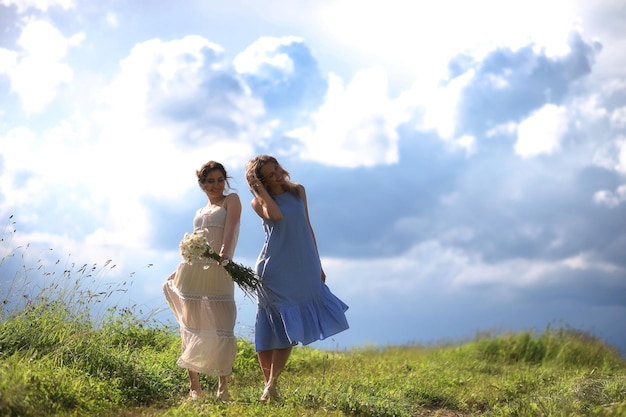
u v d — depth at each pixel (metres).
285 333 7.57
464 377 11.08
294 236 7.63
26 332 8.34
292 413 6.80
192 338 7.43
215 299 7.40
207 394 7.46
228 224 7.42
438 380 10.27
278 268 7.57
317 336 7.54
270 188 7.73
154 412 6.68
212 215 7.49
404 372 11.09
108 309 10.28
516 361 16.02
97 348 8.27
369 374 10.33
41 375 6.72
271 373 7.60
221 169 7.59
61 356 7.83
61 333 8.60
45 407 6.22
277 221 7.61
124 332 10.51
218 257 7.24
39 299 8.95
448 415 8.44
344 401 7.63
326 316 7.69
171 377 8.49
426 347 17.23
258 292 7.63
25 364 7.04
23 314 8.66
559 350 16.36
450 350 16.80
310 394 7.85
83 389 6.95
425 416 8.24
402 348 17.00
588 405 7.52
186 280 7.41
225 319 7.43
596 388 8.38
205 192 7.62
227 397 7.48
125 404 7.32
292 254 7.61
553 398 7.77
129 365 8.19
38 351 8.09
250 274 7.32
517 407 7.67
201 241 7.15
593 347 16.48
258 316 7.69
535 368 14.15
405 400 8.42
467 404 9.02
